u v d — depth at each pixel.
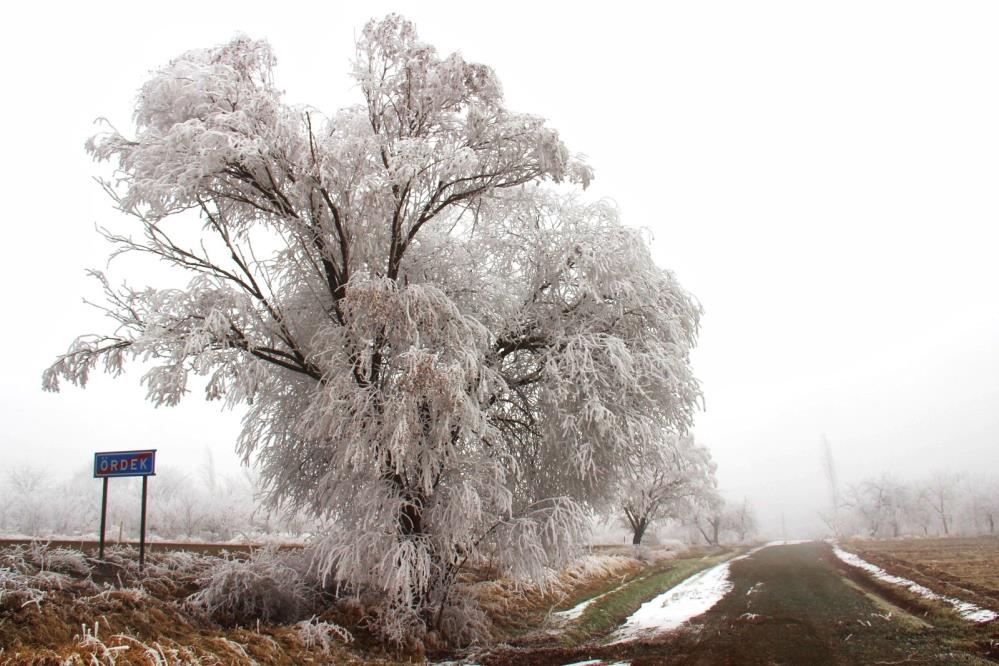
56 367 9.49
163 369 9.09
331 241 11.02
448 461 10.30
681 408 12.55
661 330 12.27
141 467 10.34
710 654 9.34
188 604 8.94
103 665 5.96
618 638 11.54
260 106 9.56
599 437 11.45
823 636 10.40
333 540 9.97
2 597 6.50
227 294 9.95
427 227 12.84
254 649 7.82
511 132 10.48
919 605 13.09
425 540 10.03
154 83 9.85
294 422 11.76
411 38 11.27
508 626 12.48
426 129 11.35
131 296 9.68
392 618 10.15
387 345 10.75
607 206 12.40
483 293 11.88
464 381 9.38
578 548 11.79
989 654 8.43
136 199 9.34
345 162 10.00
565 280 12.02
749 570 25.91
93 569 9.38
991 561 21.88
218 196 10.41
